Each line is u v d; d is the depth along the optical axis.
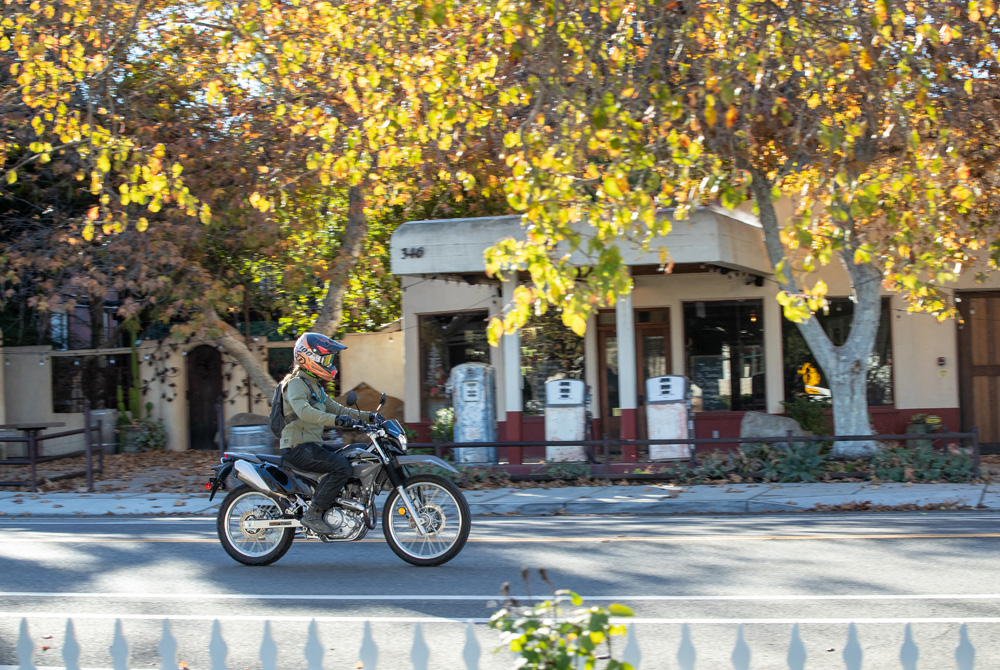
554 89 9.17
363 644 3.52
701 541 8.86
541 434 17.66
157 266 15.05
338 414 8.12
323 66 13.85
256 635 5.99
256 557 8.14
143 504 12.48
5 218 17.62
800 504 10.95
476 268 14.68
